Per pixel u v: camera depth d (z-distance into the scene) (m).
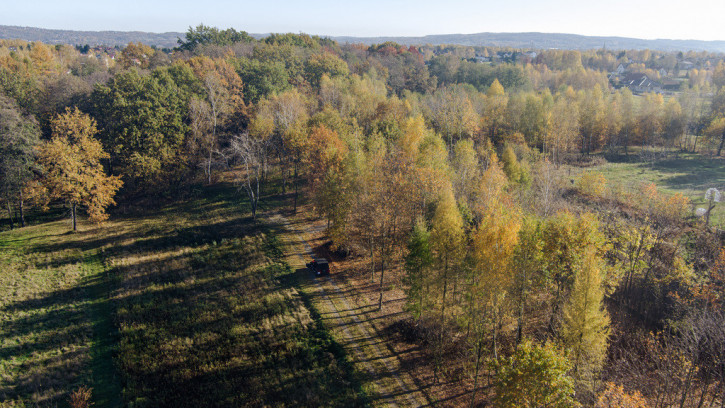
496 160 61.38
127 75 76.75
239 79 94.25
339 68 122.69
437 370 35.12
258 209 67.94
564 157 91.44
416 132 66.38
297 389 33.16
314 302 43.44
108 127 74.62
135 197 74.44
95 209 61.31
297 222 63.09
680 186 73.25
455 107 91.88
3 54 111.19
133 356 36.97
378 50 195.00
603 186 65.44
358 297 44.72
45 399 32.28
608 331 30.28
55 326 40.53
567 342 29.80
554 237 35.50
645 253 43.81
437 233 34.47
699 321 30.47
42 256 53.03
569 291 35.56
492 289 29.81
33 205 68.50
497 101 100.62
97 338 39.50
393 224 46.84
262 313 41.97
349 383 33.59
